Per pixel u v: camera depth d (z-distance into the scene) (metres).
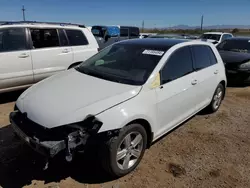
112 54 4.01
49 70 5.66
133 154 3.03
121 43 4.30
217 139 4.06
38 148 2.57
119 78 3.34
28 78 5.32
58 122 2.59
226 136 4.19
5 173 2.93
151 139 3.30
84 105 2.73
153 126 3.22
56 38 5.79
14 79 5.09
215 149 3.74
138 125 2.94
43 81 3.61
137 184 2.86
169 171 3.13
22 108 2.97
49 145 2.49
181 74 3.79
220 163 3.38
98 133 2.58
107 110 2.70
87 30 6.59
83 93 2.97
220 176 3.10
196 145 3.82
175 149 3.66
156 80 3.28
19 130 2.82
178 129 4.37
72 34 6.15
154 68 3.38
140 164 3.23
